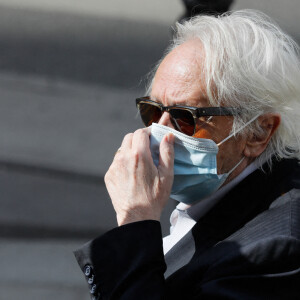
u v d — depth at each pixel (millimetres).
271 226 6543
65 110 26359
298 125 7281
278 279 6203
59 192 21516
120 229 6668
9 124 25141
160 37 32125
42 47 31250
